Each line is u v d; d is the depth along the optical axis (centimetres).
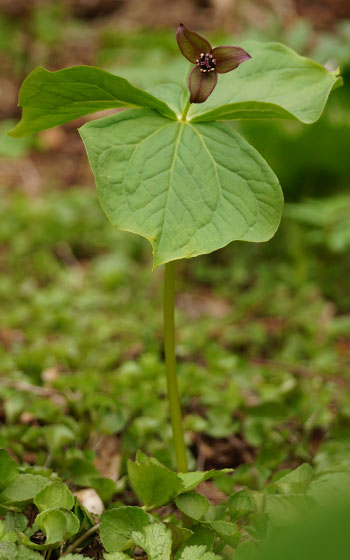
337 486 111
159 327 168
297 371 149
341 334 175
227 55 105
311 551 87
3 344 159
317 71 109
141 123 106
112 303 184
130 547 106
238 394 133
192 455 130
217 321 179
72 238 225
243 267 210
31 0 370
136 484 108
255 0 333
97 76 104
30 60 344
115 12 393
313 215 183
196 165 105
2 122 308
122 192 104
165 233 104
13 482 110
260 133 207
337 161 208
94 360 147
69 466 121
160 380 137
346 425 132
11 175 270
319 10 341
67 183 270
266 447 124
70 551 108
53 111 108
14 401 130
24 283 195
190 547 104
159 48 319
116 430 126
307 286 191
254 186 105
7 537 106
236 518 110
